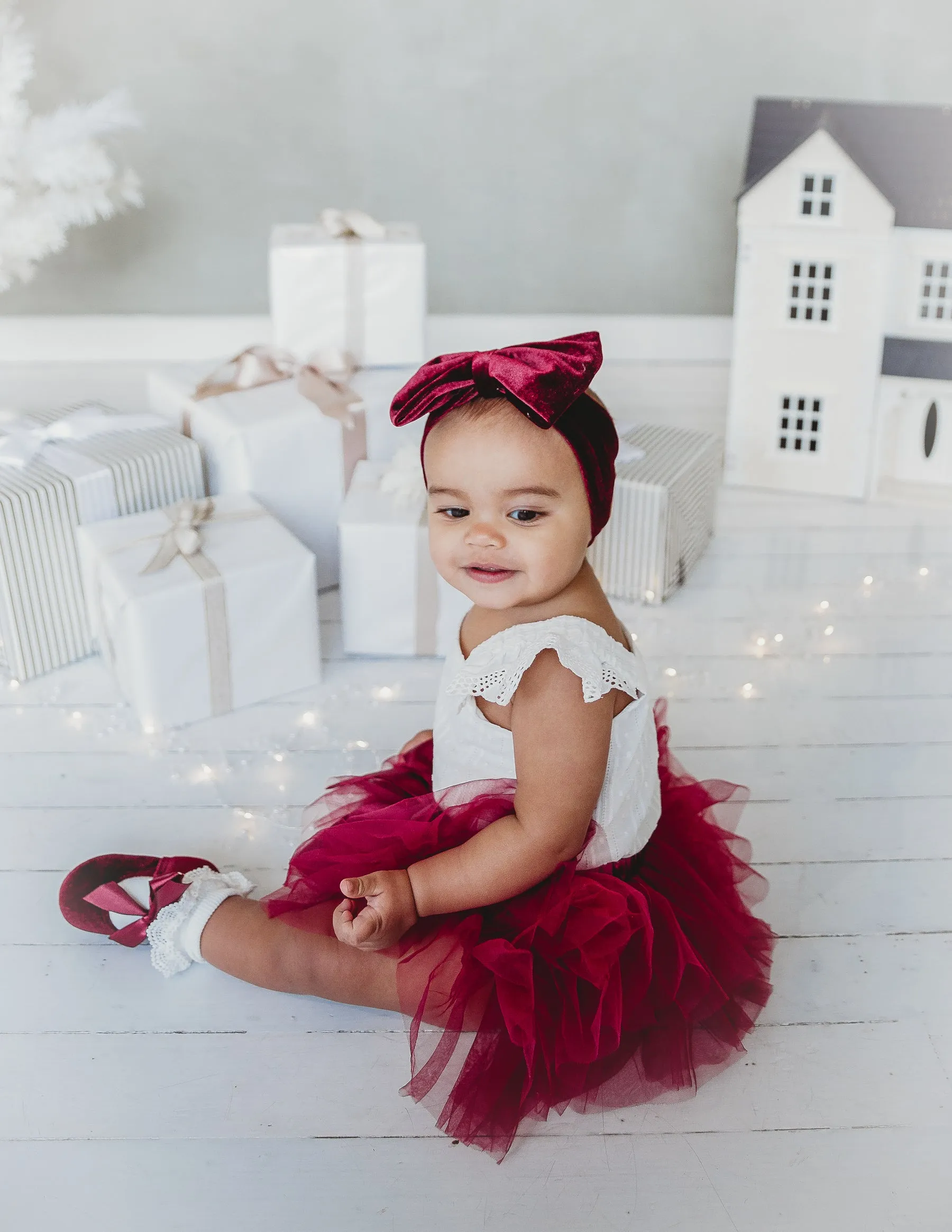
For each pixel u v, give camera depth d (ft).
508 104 9.62
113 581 5.78
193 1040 4.31
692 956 4.00
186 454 6.57
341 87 9.52
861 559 7.64
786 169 7.56
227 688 6.07
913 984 4.58
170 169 9.73
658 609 7.08
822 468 8.39
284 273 7.19
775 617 7.02
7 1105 4.06
